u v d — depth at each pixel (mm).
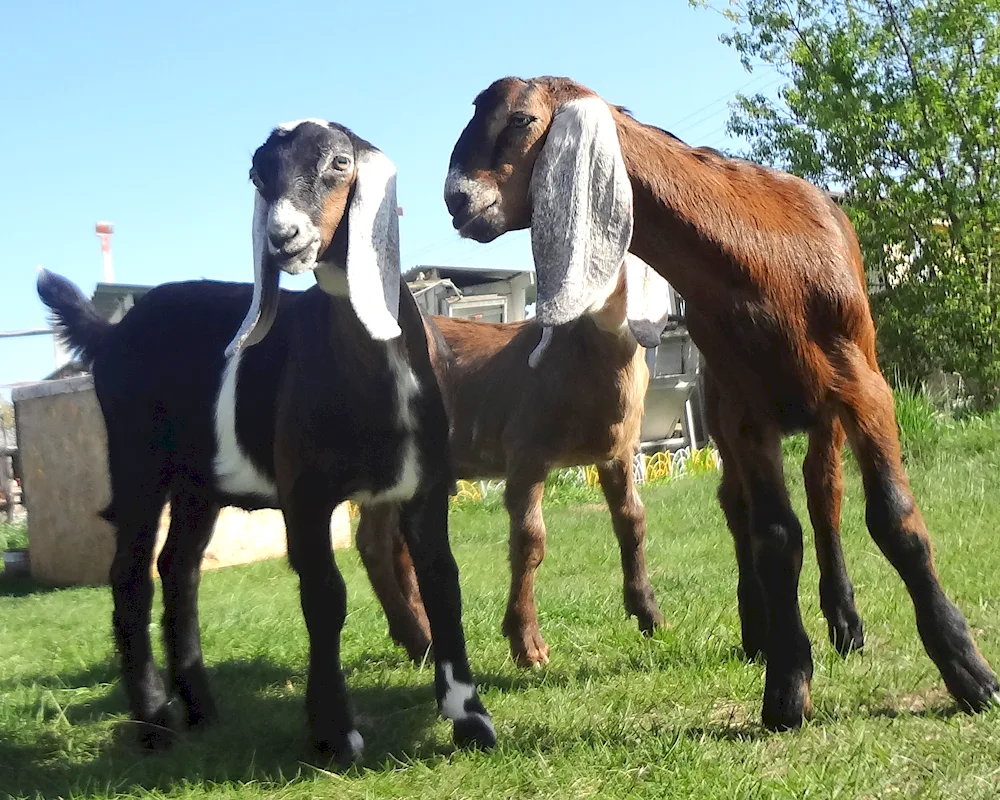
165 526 7895
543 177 3186
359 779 3270
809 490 4148
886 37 14039
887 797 2646
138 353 4383
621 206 3125
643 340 4188
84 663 5629
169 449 4320
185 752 3836
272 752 3775
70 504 9789
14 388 10430
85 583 9680
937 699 3434
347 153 3434
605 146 3139
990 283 13594
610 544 8516
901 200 13633
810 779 2750
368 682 4727
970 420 10547
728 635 4703
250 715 4363
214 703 4352
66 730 4285
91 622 6969
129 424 4316
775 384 3273
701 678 4004
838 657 4020
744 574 4258
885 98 13938
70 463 9719
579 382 4906
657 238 3266
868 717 3307
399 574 5391
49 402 9938
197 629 4414
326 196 3381
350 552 9539
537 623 5137
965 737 2961
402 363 3596
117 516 4305
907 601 4820
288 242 3293
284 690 4844
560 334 5016
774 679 3293
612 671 4449
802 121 14758
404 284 3742
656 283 4320
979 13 13414
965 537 6141
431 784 3162
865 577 5461
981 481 7930
